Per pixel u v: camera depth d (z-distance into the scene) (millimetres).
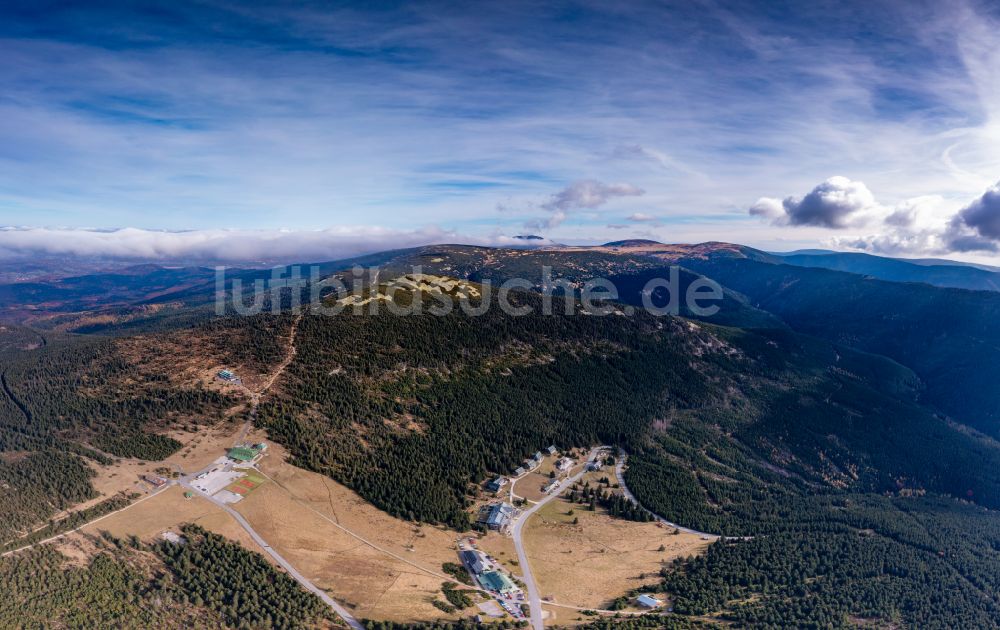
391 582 155750
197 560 149375
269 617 133250
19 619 122500
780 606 160625
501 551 184375
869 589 172875
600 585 171125
